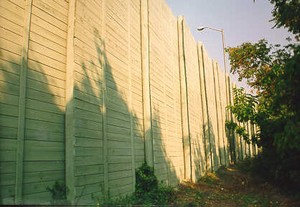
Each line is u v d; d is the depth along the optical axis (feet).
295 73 24.56
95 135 20.42
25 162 15.10
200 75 61.67
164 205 25.61
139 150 29.43
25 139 15.29
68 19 19.29
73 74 18.51
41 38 17.10
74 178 17.44
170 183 37.55
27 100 15.70
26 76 15.76
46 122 16.72
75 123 18.13
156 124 34.55
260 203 31.58
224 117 83.20
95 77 21.27
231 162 84.94
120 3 27.43
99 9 22.97
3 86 14.51
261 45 49.83
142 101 31.65
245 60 51.26
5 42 14.89
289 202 31.24
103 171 21.01
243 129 47.24
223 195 36.14
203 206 29.14
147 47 32.83
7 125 14.44
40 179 15.83
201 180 49.14
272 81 34.88
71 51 18.70
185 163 45.62
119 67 25.85
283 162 35.19
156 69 36.45
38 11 17.10
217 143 71.82
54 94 17.56
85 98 19.61
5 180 14.02
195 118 53.36
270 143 38.86
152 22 36.68
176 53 47.93
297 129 24.22
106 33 23.85
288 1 26.32
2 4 14.98
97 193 19.88
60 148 17.47
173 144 40.91
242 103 42.68
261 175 46.47
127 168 25.38
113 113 23.82
